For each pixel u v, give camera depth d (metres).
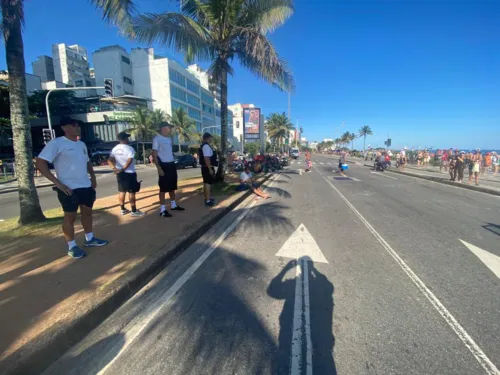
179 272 3.63
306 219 6.44
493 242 4.84
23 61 4.98
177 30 9.55
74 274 3.17
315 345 2.30
